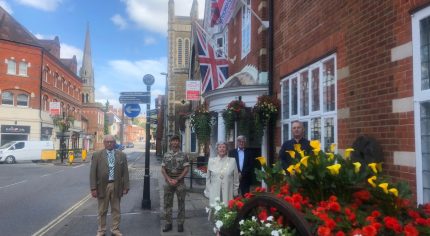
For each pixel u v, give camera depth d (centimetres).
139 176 2219
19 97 4153
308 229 279
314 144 349
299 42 843
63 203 1205
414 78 469
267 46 1107
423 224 293
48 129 4516
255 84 1079
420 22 466
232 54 1612
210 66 1571
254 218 333
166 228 779
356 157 545
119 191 761
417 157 460
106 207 755
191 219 897
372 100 555
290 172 346
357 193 328
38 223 903
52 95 4803
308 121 789
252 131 1058
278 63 997
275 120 999
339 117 650
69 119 4450
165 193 785
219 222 383
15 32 4200
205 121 1303
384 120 525
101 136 8075
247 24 1368
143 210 1060
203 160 1889
